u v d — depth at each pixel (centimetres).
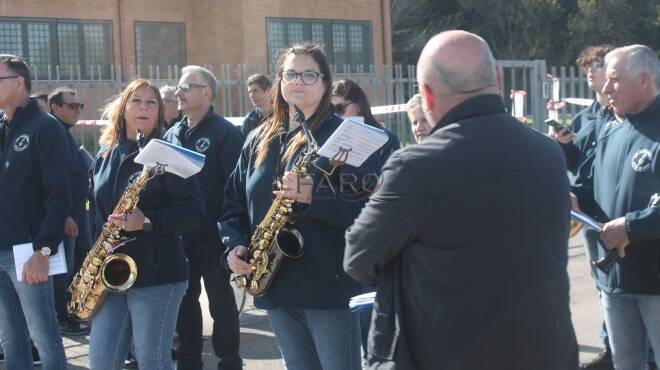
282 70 422
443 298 283
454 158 280
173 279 475
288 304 407
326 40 2397
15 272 520
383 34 2509
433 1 3628
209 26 2261
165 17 2214
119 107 484
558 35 3566
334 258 406
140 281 465
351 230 301
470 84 288
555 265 285
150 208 471
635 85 427
